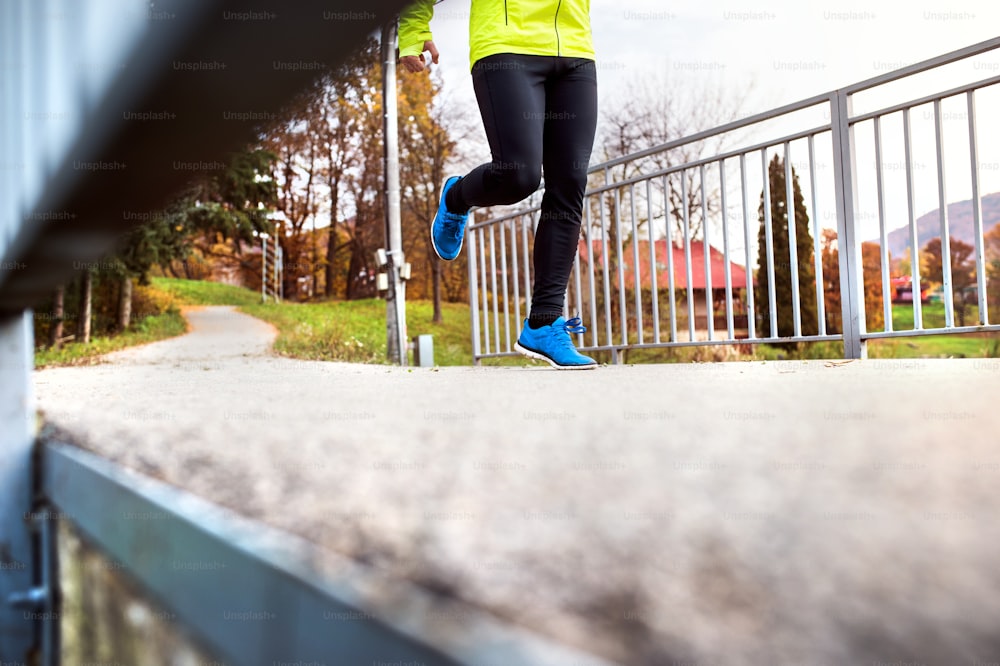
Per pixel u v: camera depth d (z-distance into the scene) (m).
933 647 0.19
